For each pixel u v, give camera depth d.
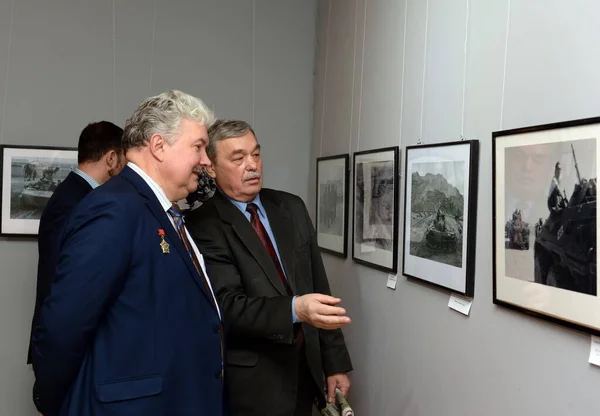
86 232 1.23
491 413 1.46
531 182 1.28
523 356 1.33
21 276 2.79
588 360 1.13
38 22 2.78
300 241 2.08
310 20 3.22
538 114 1.28
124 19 2.91
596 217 1.09
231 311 1.72
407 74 1.98
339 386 2.09
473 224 1.54
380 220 2.19
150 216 1.34
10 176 2.75
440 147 1.71
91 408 1.24
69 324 1.19
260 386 1.79
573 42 1.17
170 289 1.34
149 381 1.28
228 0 3.09
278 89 3.18
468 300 1.58
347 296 2.60
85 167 2.27
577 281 1.14
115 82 2.91
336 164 2.72
